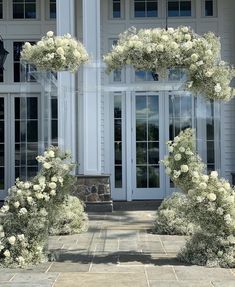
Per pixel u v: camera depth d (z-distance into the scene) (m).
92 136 11.45
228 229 6.59
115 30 13.03
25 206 6.79
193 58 6.58
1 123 13.16
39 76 11.52
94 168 11.45
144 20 13.03
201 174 6.77
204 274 6.18
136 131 12.98
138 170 13.01
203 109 12.59
